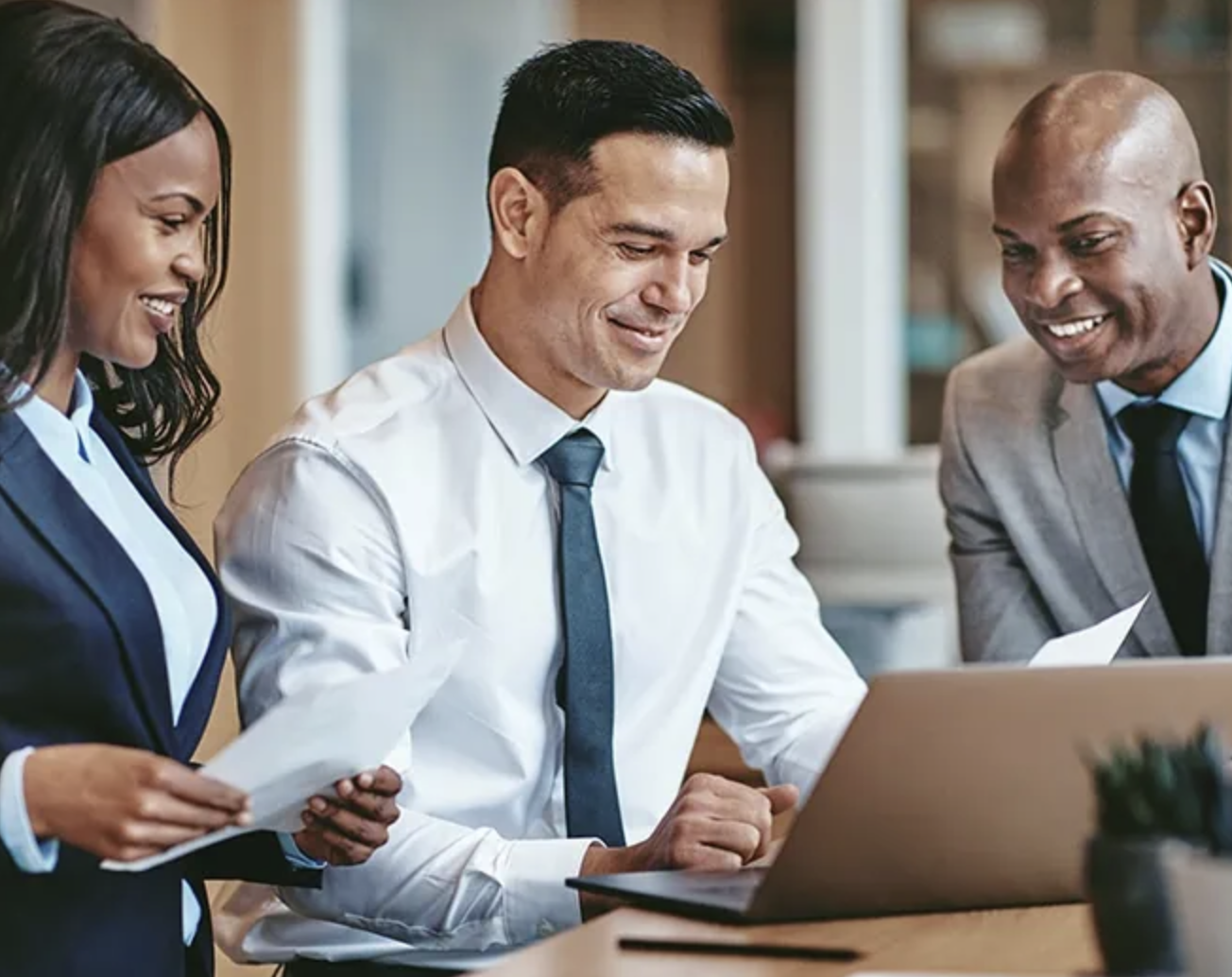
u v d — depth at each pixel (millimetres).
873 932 2264
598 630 3137
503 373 3168
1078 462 3600
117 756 2316
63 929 2508
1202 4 8711
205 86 8820
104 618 2533
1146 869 1923
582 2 10000
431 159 9867
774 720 3408
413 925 2922
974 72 8930
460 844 2900
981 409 3729
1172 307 3395
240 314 9094
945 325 8977
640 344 3080
